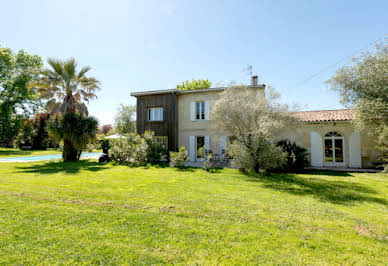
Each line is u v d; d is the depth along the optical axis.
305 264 2.46
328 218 4.01
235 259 2.54
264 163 9.36
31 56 24.39
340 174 9.77
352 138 11.91
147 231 3.29
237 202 4.99
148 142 13.53
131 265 2.39
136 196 5.39
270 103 9.44
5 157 18.89
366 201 5.29
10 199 4.93
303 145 12.63
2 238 2.98
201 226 3.51
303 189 6.59
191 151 15.38
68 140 14.45
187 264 2.43
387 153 10.91
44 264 2.39
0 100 23.86
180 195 5.57
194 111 15.45
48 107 14.84
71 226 3.44
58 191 5.78
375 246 2.93
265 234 3.24
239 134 9.80
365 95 9.28
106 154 14.97
